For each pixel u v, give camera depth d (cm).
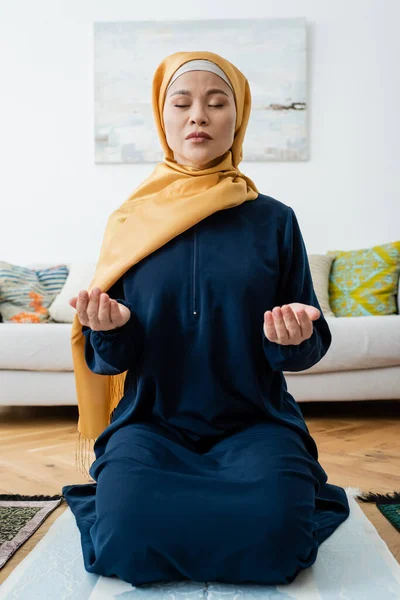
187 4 341
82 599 91
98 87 340
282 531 90
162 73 129
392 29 337
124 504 93
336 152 338
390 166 337
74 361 132
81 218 343
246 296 109
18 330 240
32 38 345
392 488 151
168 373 111
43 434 223
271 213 120
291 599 90
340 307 299
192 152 120
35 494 147
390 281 298
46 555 108
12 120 345
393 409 276
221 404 110
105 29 339
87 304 102
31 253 344
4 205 345
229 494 93
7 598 91
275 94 337
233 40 338
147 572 93
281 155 337
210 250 112
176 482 94
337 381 245
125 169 342
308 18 340
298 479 97
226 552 91
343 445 200
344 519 126
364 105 338
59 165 343
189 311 109
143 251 114
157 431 109
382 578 98
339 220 337
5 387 242
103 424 136
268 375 114
